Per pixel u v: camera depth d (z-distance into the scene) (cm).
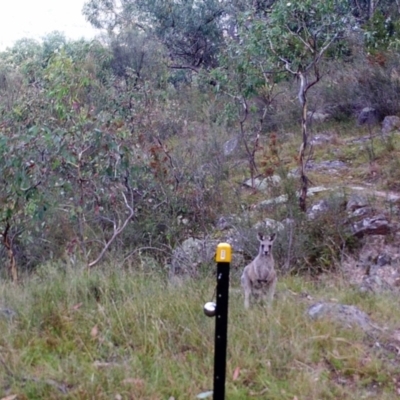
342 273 989
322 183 1340
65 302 710
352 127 1689
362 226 1100
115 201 1155
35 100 1208
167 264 1049
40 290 738
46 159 962
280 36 1325
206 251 1048
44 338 638
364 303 798
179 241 1173
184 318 672
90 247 1099
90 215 1130
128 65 2239
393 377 606
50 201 983
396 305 794
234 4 2491
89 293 744
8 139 934
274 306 723
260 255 768
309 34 1315
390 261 1032
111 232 1152
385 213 1148
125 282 774
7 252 1040
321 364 618
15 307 699
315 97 1806
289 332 659
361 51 1802
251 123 1716
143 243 1158
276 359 609
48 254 1070
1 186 952
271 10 1453
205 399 553
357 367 612
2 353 600
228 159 1552
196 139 1548
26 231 1020
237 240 1076
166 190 1248
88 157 1033
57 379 571
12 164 926
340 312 710
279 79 1546
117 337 645
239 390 569
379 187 1288
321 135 1639
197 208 1246
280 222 1127
